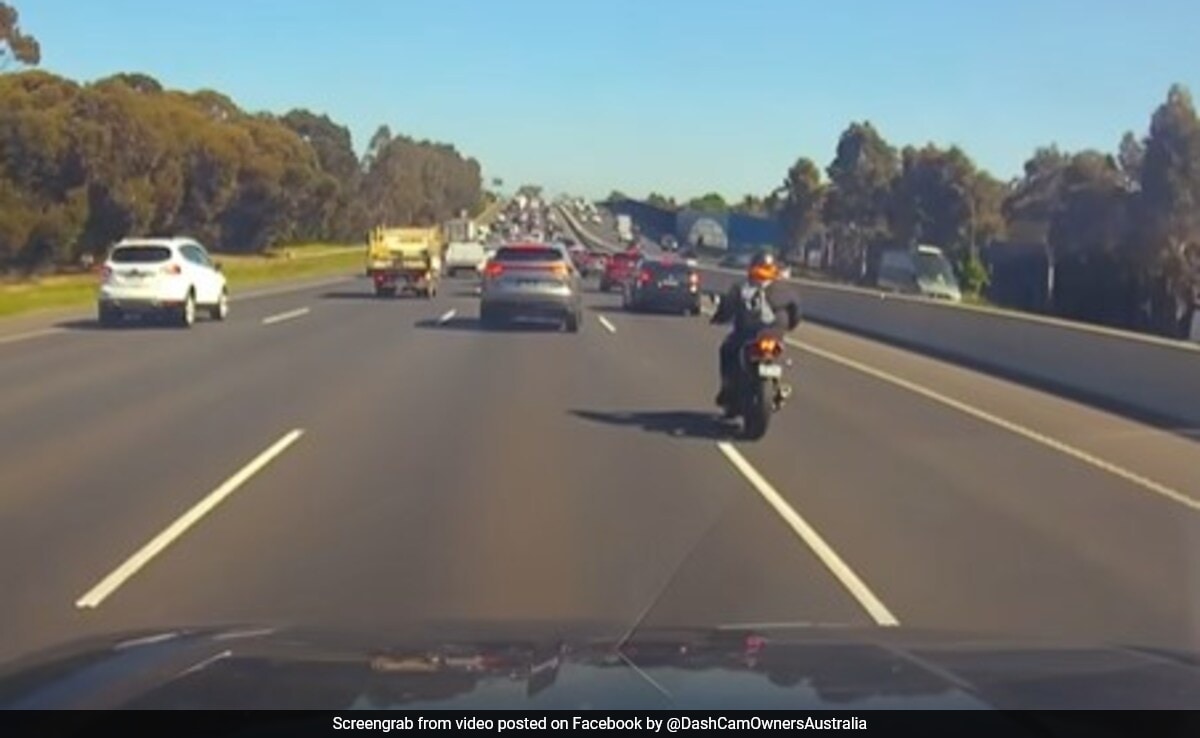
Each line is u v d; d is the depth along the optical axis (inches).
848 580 388.5
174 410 735.7
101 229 2783.0
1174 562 419.2
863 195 3479.3
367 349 1125.1
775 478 553.6
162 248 1397.6
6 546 417.7
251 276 2844.5
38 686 167.2
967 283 2447.1
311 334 1286.9
